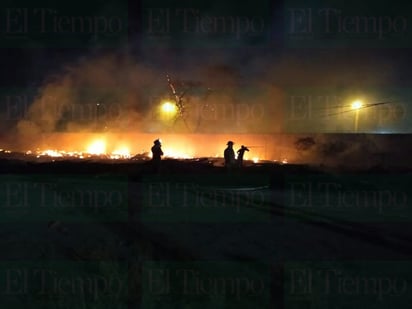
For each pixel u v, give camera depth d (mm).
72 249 6891
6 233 7492
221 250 7312
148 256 6797
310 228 8969
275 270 6645
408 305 5781
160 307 5527
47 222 8211
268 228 8820
